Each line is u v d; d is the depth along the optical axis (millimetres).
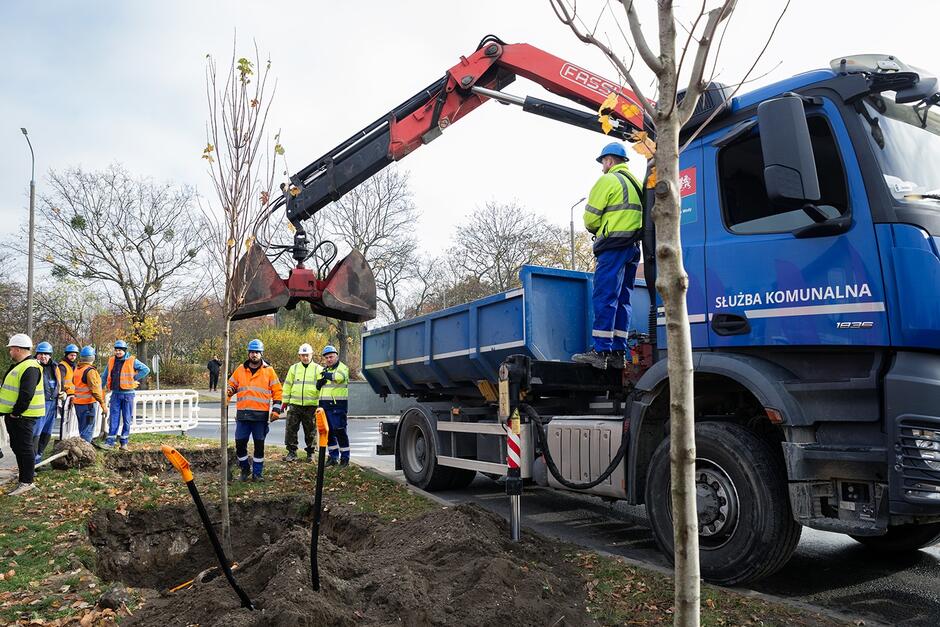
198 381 46469
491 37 7418
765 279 4660
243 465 9359
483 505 7988
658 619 3992
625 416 5434
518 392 5828
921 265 4066
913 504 3855
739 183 4926
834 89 4469
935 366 4035
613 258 5820
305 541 4297
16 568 4922
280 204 8039
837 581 5043
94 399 12172
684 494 2453
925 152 4559
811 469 4332
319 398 10758
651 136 6203
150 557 7152
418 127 7570
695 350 5070
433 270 43156
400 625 3512
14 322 33719
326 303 7469
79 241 33438
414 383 9750
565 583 4500
